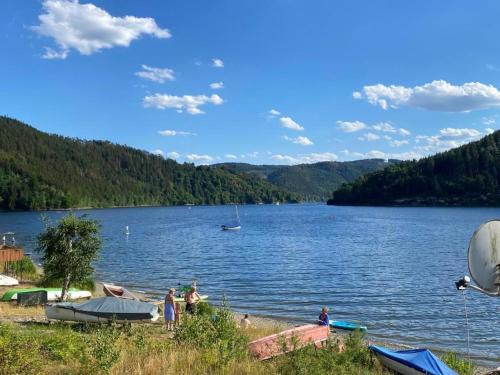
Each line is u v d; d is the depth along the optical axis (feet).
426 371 45.34
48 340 41.70
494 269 24.56
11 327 51.19
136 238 289.53
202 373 36.04
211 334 44.88
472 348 74.74
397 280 135.95
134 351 40.91
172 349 41.88
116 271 158.92
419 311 98.99
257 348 46.09
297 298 113.19
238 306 104.99
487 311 98.07
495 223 24.77
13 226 387.34
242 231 342.44
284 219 500.74
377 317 94.48
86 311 63.77
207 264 174.81
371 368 47.65
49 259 86.84
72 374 34.60
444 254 194.59
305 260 181.88
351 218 481.87
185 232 338.54
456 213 528.22
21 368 32.73
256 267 165.17
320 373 38.42
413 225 366.02
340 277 141.90
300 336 53.01
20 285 109.40
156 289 127.24
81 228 87.76
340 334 79.51
